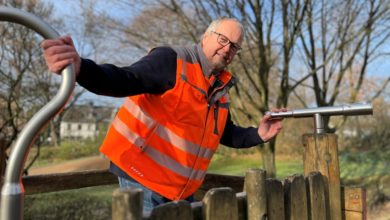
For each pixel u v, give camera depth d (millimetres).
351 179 10617
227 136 2393
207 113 1907
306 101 10797
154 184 1786
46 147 21984
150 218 1210
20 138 1060
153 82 1676
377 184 9477
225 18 1979
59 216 7188
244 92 8023
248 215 1649
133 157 1785
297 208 1899
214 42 1905
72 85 1132
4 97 8758
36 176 2678
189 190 1888
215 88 1946
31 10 8492
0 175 2162
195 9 7469
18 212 1046
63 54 1125
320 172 2203
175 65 1800
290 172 12594
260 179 1659
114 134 1844
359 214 2254
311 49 8414
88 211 7113
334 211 2242
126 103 1856
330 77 8641
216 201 1433
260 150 8375
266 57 7734
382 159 13188
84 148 22844
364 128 16047
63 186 2832
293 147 16344
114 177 3184
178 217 1298
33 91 9094
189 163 1850
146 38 7992
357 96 8742
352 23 7961
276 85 8875
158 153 1792
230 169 14883
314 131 2295
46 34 1137
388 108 15758
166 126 1794
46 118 1090
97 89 1425
